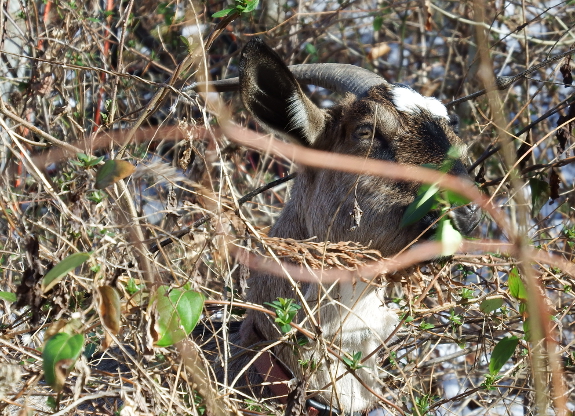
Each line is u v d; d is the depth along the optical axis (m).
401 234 4.09
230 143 5.16
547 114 5.04
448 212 3.77
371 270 4.04
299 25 7.26
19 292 3.20
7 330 3.72
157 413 3.18
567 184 6.46
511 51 6.69
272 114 4.22
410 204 3.87
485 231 5.83
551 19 7.09
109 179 3.32
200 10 6.74
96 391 3.40
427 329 4.53
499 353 3.67
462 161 4.28
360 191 4.20
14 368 3.11
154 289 3.22
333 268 4.08
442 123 4.30
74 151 3.73
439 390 5.05
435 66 7.70
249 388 4.17
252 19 6.95
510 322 4.65
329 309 4.18
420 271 4.21
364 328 4.23
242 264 3.93
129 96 5.84
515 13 7.18
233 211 3.81
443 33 7.95
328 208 4.33
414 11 8.12
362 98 4.40
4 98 5.71
